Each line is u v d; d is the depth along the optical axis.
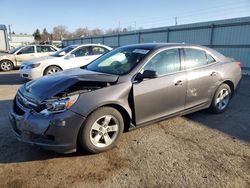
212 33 14.54
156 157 3.35
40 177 2.89
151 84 3.76
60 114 3.01
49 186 2.72
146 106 3.76
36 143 3.07
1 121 4.68
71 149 3.16
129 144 3.72
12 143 3.73
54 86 3.32
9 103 6.12
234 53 13.48
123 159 3.29
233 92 5.43
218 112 5.19
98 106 3.24
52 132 3.00
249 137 4.06
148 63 3.88
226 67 5.04
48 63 8.93
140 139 3.90
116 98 3.40
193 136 4.05
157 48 4.10
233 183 2.78
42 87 3.39
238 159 3.32
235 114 5.24
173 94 4.07
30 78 8.91
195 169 3.06
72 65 9.32
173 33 17.39
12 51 14.34
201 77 4.50
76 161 3.23
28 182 2.79
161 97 3.91
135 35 21.73
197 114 5.17
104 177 2.89
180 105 4.27
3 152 3.45
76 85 3.31
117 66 4.03
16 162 3.20
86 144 3.25
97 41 29.08
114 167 3.10
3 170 3.02
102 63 4.39
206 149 3.60
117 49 4.74
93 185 2.74
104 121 3.39
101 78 3.50
